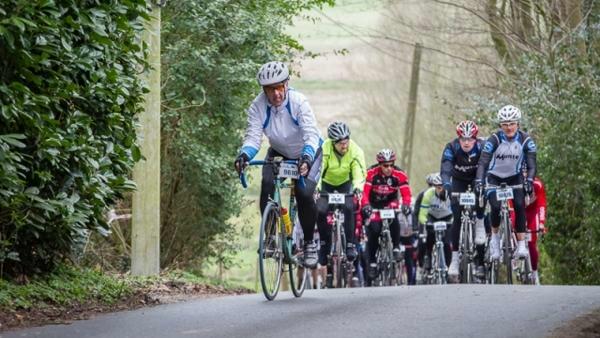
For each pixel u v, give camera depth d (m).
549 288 26.61
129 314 24.02
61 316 23.97
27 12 23.44
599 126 49.84
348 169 39.84
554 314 21.22
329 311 23.12
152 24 32.91
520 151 37.97
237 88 41.38
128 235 42.12
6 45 23.53
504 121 37.75
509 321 20.44
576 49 55.22
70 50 24.70
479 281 40.75
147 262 33.53
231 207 44.19
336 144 39.53
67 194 26.33
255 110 26.44
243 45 41.66
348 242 40.31
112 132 27.89
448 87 88.44
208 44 40.75
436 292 26.20
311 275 40.50
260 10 42.31
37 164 25.16
